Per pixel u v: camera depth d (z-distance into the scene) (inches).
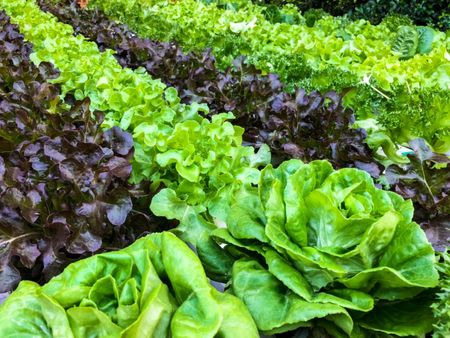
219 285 22.5
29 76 45.3
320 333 19.8
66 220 23.8
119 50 60.4
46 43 53.8
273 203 20.8
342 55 60.6
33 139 32.2
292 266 20.2
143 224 26.9
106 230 25.1
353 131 32.9
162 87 42.1
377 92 45.3
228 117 33.3
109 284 17.5
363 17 107.7
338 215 19.4
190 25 71.2
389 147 37.6
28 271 24.5
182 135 30.3
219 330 17.3
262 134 34.5
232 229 21.7
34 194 24.4
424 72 53.7
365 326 19.4
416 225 19.8
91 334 16.8
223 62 57.4
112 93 37.6
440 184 26.2
